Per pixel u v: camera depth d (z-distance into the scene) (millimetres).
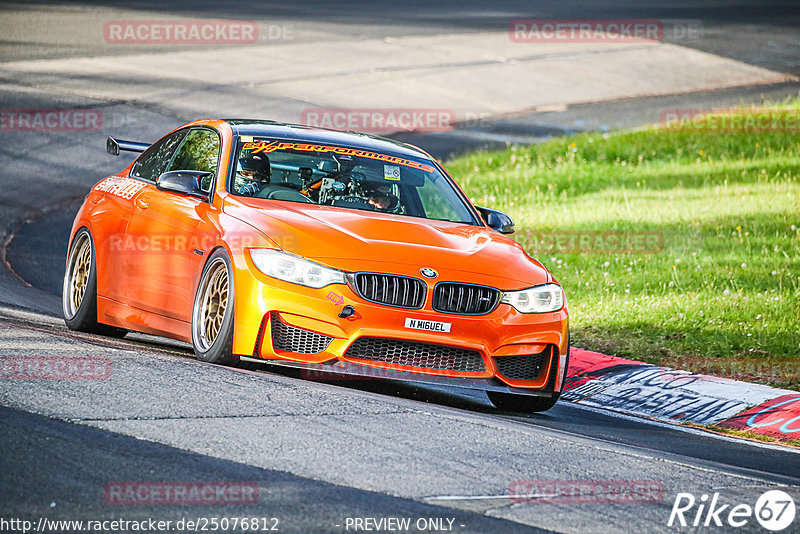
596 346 34719
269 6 143250
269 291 23266
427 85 100812
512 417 24578
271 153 27797
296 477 15828
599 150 74188
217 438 17375
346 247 23859
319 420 19328
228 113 83375
